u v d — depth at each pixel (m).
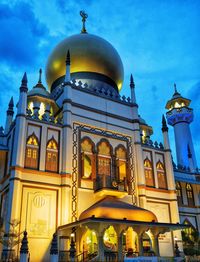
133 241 24.77
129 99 31.36
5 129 29.92
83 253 20.89
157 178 29.53
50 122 25.23
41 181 22.70
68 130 25.33
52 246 17.78
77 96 27.84
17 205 20.73
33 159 23.23
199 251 28.44
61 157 24.42
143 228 21.20
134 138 29.53
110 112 29.25
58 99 29.62
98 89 30.36
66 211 22.42
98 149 26.80
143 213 21.55
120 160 27.72
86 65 32.44
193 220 33.09
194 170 37.00
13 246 18.98
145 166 29.33
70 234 21.89
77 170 24.78
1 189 24.16
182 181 33.50
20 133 22.91
